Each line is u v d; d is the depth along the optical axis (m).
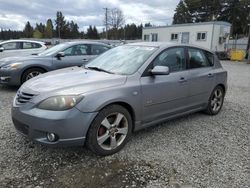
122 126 3.69
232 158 3.61
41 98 3.21
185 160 3.50
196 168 3.31
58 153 3.55
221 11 55.75
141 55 4.22
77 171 3.14
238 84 10.09
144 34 36.19
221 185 2.97
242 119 5.36
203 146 3.96
